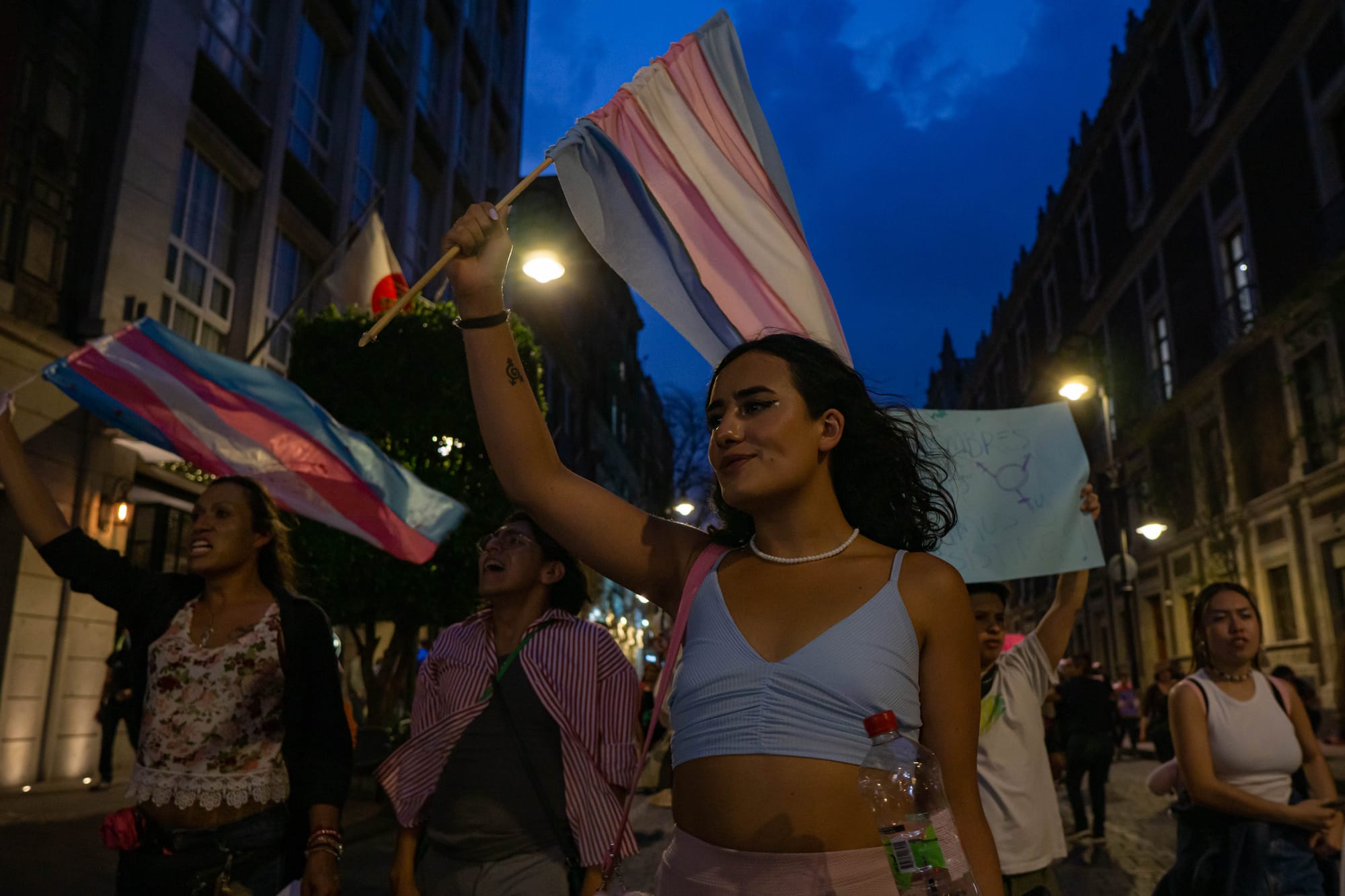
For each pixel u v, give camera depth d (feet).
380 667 38.68
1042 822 10.48
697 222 7.91
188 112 47.19
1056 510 12.08
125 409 13.48
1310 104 61.77
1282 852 10.01
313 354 38.32
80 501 39.96
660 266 7.75
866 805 4.62
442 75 85.30
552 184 56.49
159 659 9.34
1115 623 102.06
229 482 9.87
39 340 38.04
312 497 15.24
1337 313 58.80
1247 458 72.38
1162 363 88.89
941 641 5.01
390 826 30.86
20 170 38.40
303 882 8.95
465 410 38.14
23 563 37.40
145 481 46.01
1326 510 61.77
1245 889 10.07
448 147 83.82
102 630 41.37
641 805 36.19
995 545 11.97
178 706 9.11
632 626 93.45
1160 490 86.89
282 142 55.52
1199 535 79.82
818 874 4.49
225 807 9.04
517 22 108.99
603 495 5.97
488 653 10.77
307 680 9.58
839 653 4.78
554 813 10.05
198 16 48.03
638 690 11.02
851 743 4.64
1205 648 11.09
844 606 4.98
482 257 5.86
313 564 34.73
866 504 5.93
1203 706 10.64
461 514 16.15
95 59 43.11
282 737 9.44
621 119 7.86
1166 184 85.25
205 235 50.34
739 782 4.68
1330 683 58.39
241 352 51.96
